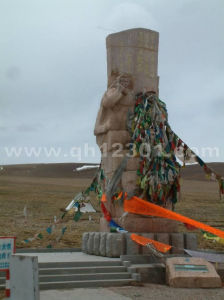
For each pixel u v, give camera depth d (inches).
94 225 1418.6
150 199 706.8
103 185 777.6
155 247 629.6
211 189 2484.0
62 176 3036.4
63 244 1135.0
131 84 754.2
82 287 556.4
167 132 740.7
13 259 352.2
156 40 785.6
